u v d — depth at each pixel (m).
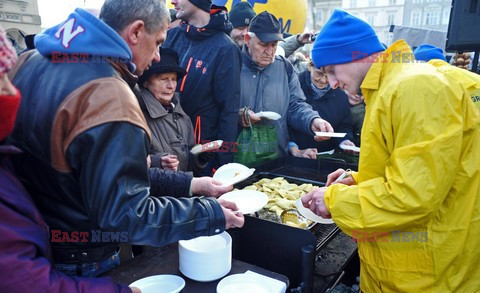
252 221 1.30
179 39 2.23
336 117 2.72
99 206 0.72
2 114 0.59
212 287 0.96
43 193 0.83
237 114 2.12
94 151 0.71
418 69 0.96
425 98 0.90
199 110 2.12
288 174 2.21
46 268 0.66
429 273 1.04
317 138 2.25
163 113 1.69
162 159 1.55
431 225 1.02
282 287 0.93
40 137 0.75
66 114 0.72
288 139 2.64
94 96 0.72
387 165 1.03
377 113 0.99
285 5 4.85
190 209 0.83
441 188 0.90
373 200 0.97
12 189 0.67
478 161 1.01
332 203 1.05
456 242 1.02
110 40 0.79
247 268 1.05
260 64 2.41
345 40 1.07
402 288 1.07
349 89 1.16
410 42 5.07
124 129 0.73
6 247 0.62
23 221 0.66
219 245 1.07
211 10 2.12
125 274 1.01
